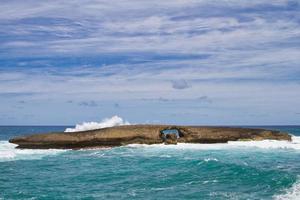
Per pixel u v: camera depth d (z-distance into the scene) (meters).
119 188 25.00
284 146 49.16
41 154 43.72
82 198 22.16
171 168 32.25
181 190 24.08
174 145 50.16
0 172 31.75
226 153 42.78
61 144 47.66
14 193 23.50
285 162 36.12
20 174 30.80
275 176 26.75
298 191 22.52
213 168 30.88
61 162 37.38
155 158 38.31
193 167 32.03
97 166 34.62
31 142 47.62
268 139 52.41
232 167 30.42
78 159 39.34
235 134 51.59
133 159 38.38
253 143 50.72
